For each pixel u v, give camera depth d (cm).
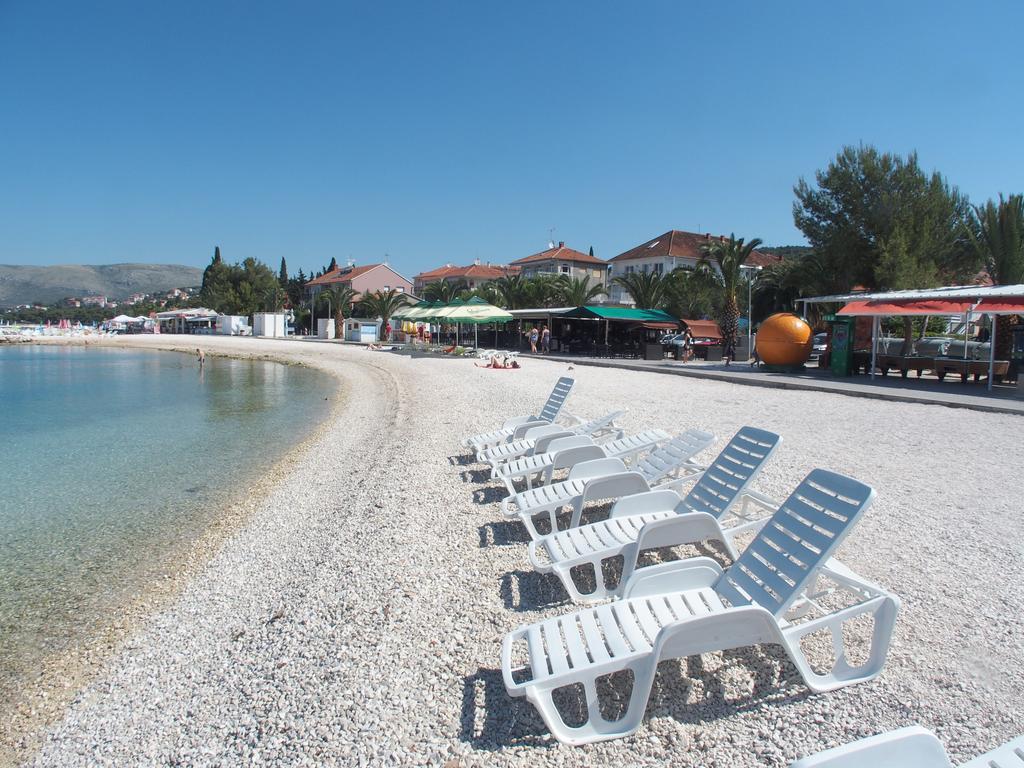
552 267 7019
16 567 603
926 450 846
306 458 1043
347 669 363
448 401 1570
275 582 519
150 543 661
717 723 295
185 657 412
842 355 2011
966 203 2561
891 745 186
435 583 472
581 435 713
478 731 301
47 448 1212
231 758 300
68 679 404
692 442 604
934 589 416
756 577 351
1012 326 2027
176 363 3847
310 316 7475
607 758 277
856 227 2608
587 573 474
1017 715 288
